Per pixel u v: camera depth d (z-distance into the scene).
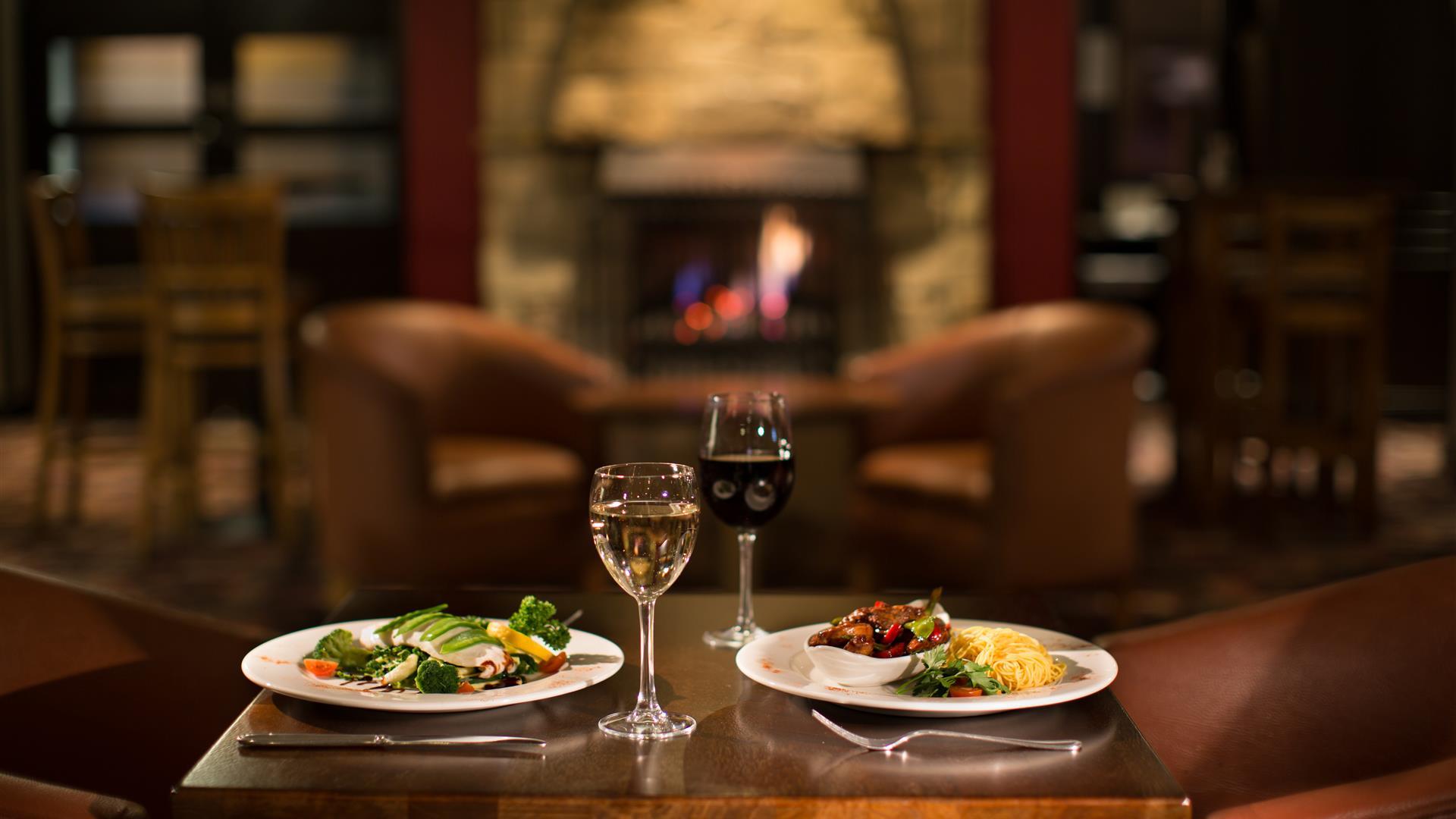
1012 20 5.88
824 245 5.83
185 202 4.20
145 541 4.26
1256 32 7.86
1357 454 4.65
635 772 0.92
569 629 1.25
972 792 0.88
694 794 0.88
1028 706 1.01
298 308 4.71
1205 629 1.38
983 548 3.00
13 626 1.31
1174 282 5.39
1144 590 3.87
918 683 1.04
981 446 3.35
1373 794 0.94
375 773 0.92
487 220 5.80
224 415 7.15
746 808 0.87
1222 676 1.33
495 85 5.71
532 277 5.82
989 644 1.10
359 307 3.42
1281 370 4.63
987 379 3.39
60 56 7.08
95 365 7.24
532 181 5.78
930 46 5.72
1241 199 4.79
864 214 5.78
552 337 5.84
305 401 4.90
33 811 0.94
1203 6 8.02
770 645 1.18
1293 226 4.60
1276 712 1.28
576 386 3.41
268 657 1.14
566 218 5.80
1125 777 0.91
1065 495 3.03
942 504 3.06
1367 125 7.82
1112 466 3.10
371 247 6.99
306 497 5.15
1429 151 7.75
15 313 7.33
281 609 3.61
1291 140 7.88
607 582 3.36
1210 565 4.21
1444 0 7.64
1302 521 4.93
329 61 6.94
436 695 1.05
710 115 5.65
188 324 4.30
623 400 3.20
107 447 4.70
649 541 1.01
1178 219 5.36
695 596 1.51
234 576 4.02
